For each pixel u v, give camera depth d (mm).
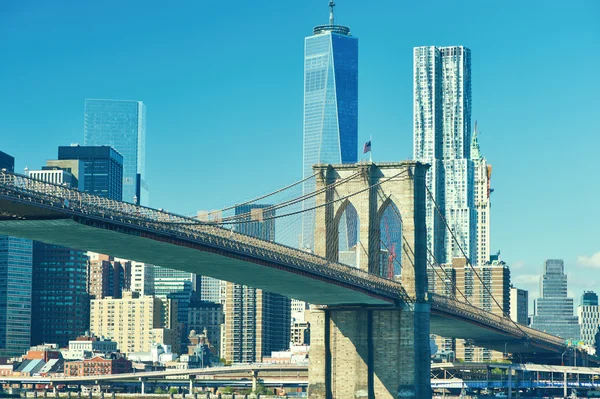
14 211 178625
